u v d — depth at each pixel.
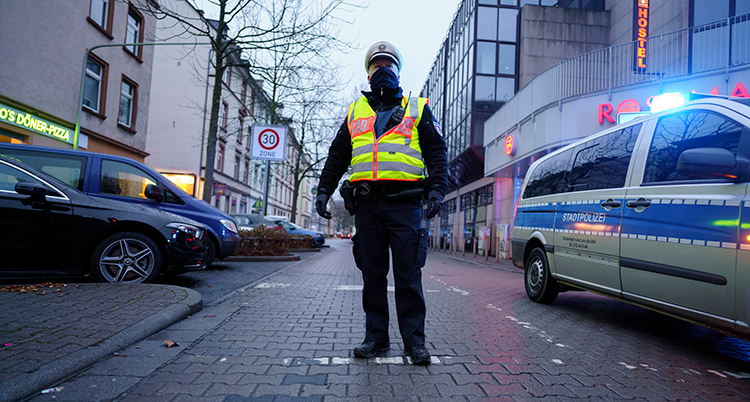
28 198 4.71
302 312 4.25
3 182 4.71
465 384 2.39
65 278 5.38
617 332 3.93
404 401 2.12
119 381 2.26
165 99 28.16
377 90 2.83
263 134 11.63
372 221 2.84
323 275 7.75
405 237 2.77
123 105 17.03
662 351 3.32
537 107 13.73
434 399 2.16
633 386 2.48
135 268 5.11
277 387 2.25
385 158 2.76
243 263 9.67
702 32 12.02
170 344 2.92
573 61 13.31
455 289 6.62
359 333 3.44
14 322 3.01
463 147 23.20
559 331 3.86
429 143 2.80
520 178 18.53
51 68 12.93
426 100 2.90
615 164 4.25
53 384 2.18
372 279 2.88
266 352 2.87
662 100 4.11
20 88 11.93
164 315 3.44
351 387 2.29
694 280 3.12
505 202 19.72
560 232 4.94
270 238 11.32
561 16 20.73
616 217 3.99
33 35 12.30
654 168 3.73
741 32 11.29
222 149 30.02
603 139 4.61
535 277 5.55
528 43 20.69
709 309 3.01
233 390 2.20
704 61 11.92
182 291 4.41
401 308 2.81
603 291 4.17
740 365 3.03
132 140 17.38
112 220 5.04
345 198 2.94
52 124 13.04
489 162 18.48
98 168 6.14
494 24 21.70
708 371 2.84
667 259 3.37
